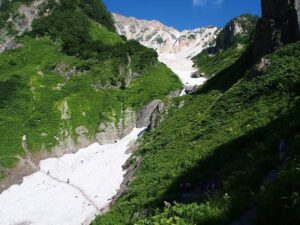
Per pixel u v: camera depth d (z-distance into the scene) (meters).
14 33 106.56
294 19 43.12
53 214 48.72
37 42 99.31
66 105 78.75
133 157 54.75
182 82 98.75
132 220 23.72
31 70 87.19
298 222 10.09
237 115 33.44
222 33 164.62
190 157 29.77
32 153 68.25
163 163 35.56
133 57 95.69
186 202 20.19
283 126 22.09
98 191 51.81
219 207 13.31
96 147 72.56
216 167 24.61
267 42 46.38
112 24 123.75
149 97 83.12
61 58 92.38
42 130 72.31
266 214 11.13
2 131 70.00
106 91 84.69
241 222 11.84
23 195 57.16
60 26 103.62
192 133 38.94
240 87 40.06
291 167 12.41
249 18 155.00
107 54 93.38
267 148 19.00
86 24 107.31
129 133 76.00
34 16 112.12
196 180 24.14
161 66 98.38
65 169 64.56
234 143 25.97
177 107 60.44
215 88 55.50
